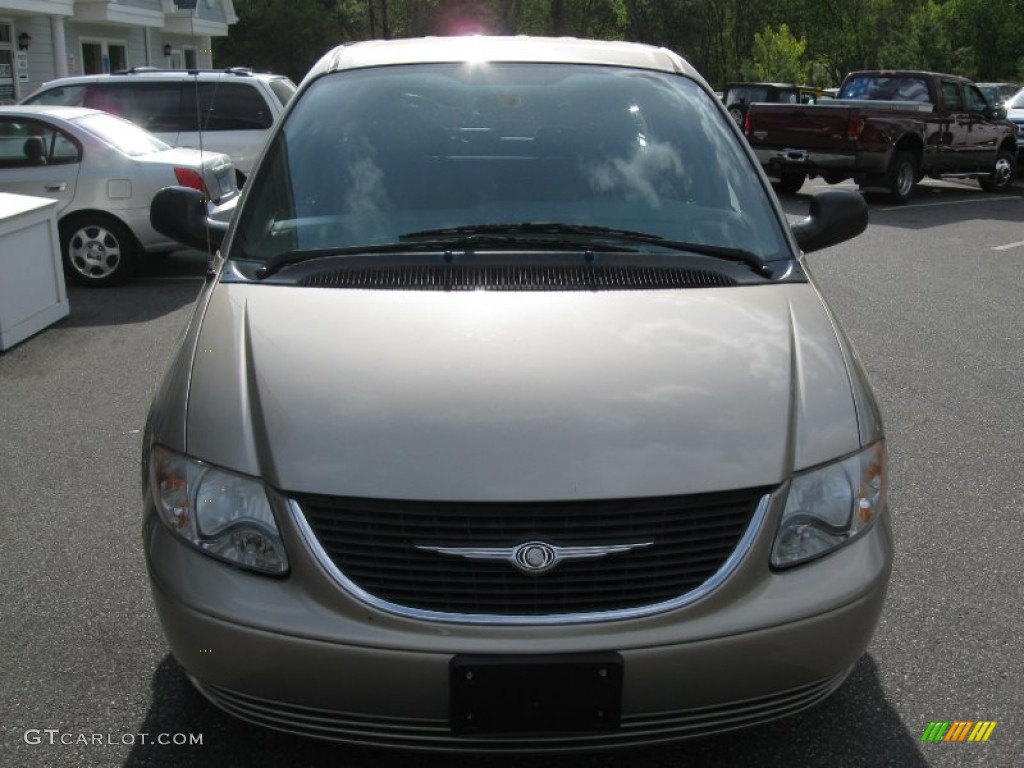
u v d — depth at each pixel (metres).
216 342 2.94
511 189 3.56
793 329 2.99
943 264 11.26
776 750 2.95
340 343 2.84
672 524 2.50
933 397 6.42
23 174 9.62
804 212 15.38
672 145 3.76
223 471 2.61
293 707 2.50
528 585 2.45
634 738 2.50
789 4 58.19
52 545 4.26
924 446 5.53
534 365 2.74
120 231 9.70
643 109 3.88
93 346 7.59
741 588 2.51
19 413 6.04
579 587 2.46
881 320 8.51
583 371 2.72
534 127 3.77
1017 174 22.06
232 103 12.55
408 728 2.46
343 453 2.54
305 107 3.87
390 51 4.17
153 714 3.10
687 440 2.58
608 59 4.13
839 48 56.84
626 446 2.54
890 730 3.05
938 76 17.44
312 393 2.69
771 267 3.35
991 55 45.09
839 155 16.17
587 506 2.47
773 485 2.56
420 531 2.46
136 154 9.83
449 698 2.42
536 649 2.41
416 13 65.31
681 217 3.52
